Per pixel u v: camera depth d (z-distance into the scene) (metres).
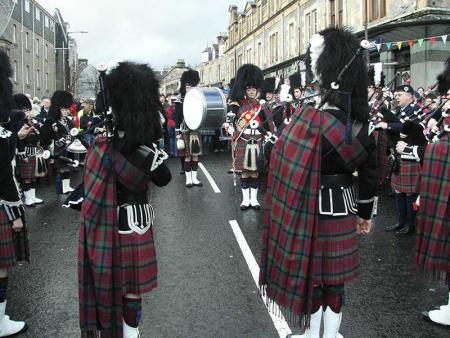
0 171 3.02
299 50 23.58
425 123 4.68
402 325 3.29
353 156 2.56
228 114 9.16
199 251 4.93
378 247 4.99
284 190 2.60
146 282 2.62
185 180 9.12
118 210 2.62
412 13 12.95
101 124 2.79
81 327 2.57
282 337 3.14
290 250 2.55
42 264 4.62
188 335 3.19
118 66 2.60
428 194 3.21
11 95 3.17
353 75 2.57
